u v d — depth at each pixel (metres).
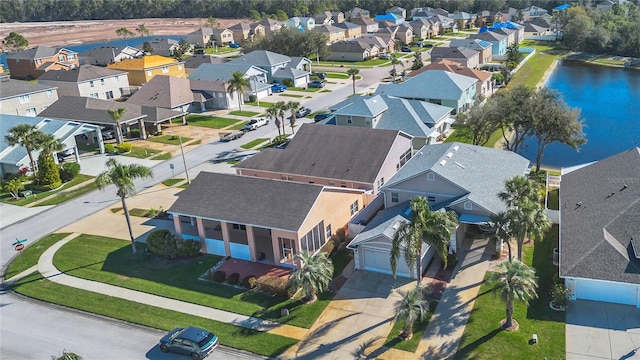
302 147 55.88
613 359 28.70
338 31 167.50
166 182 60.81
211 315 35.41
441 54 116.44
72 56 131.38
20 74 125.44
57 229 50.66
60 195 59.09
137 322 35.19
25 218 53.72
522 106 55.72
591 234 35.69
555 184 53.09
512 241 41.94
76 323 35.62
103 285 40.09
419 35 169.88
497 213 39.12
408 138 57.78
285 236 39.88
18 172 62.66
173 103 86.25
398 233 32.81
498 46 135.12
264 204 41.62
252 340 32.56
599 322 31.73
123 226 50.09
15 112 85.75
